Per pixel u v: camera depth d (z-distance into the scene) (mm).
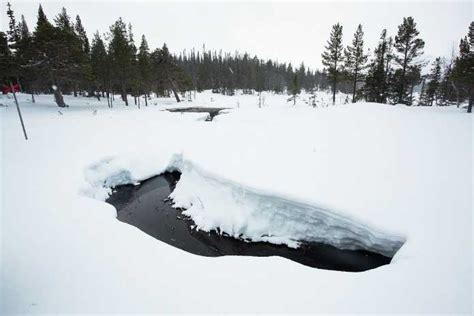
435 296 4363
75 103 36062
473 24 22250
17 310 4355
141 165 14508
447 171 8758
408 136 12211
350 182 8836
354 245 7750
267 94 73625
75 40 28125
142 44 42219
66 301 4523
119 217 10531
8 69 26156
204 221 9844
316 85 92062
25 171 11000
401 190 8016
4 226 6898
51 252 5879
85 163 12406
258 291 4660
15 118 22141
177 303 4418
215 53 97250
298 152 11883
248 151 12820
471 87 21547
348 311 4148
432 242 5750
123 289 4777
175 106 43281
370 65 32094
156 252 5918
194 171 11922
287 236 8688
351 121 15586
